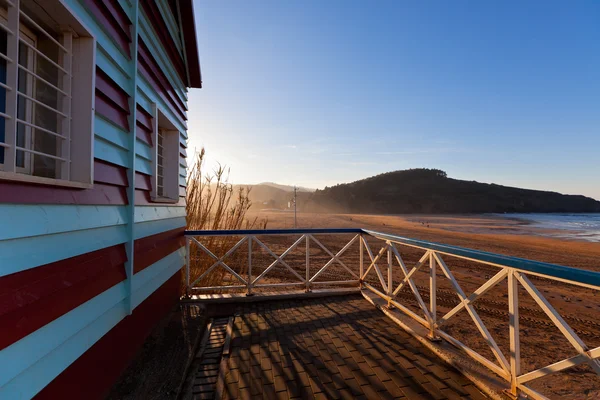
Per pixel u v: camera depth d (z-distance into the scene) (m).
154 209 3.37
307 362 2.75
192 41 4.72
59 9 1.75
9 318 1.36
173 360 2.69
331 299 4.47
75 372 1.88
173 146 4.31
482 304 6.13
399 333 3.33
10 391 1.35
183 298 4.28
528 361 3.69
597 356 1.67
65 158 1.94
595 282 1.59
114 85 2.46
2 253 1.35
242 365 2.70
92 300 2.06
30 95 1.90
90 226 2.07
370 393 2.31
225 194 6.46
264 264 9.94
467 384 2.42
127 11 2.67
